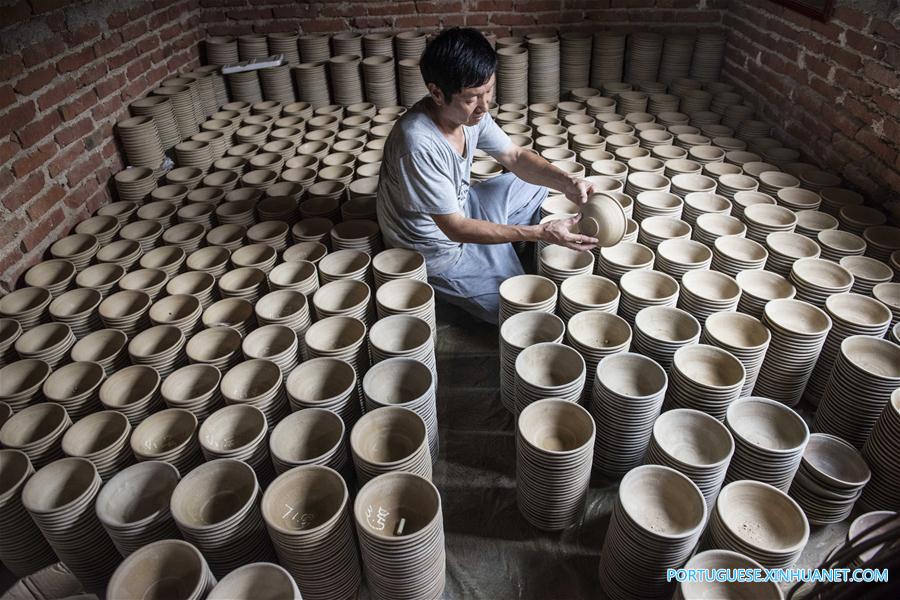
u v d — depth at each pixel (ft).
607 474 5.85
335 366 5.83
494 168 9.55
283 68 12.51
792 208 8.30
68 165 8.77
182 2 12.48
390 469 4.75
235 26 13.34
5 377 6.10
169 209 8.95
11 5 7.77
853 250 7.15
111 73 10.06
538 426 5.24
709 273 6.97
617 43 12.37
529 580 5.07
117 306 7.07
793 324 6.28
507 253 7.86
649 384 5.58
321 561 4.44
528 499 5.24
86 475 4.96
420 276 7.16
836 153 9.12
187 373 5.91
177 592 4.16
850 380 5.55
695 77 12.89
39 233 8.05
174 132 11.08
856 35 8.46
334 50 13.04
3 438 5.32
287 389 5.54
